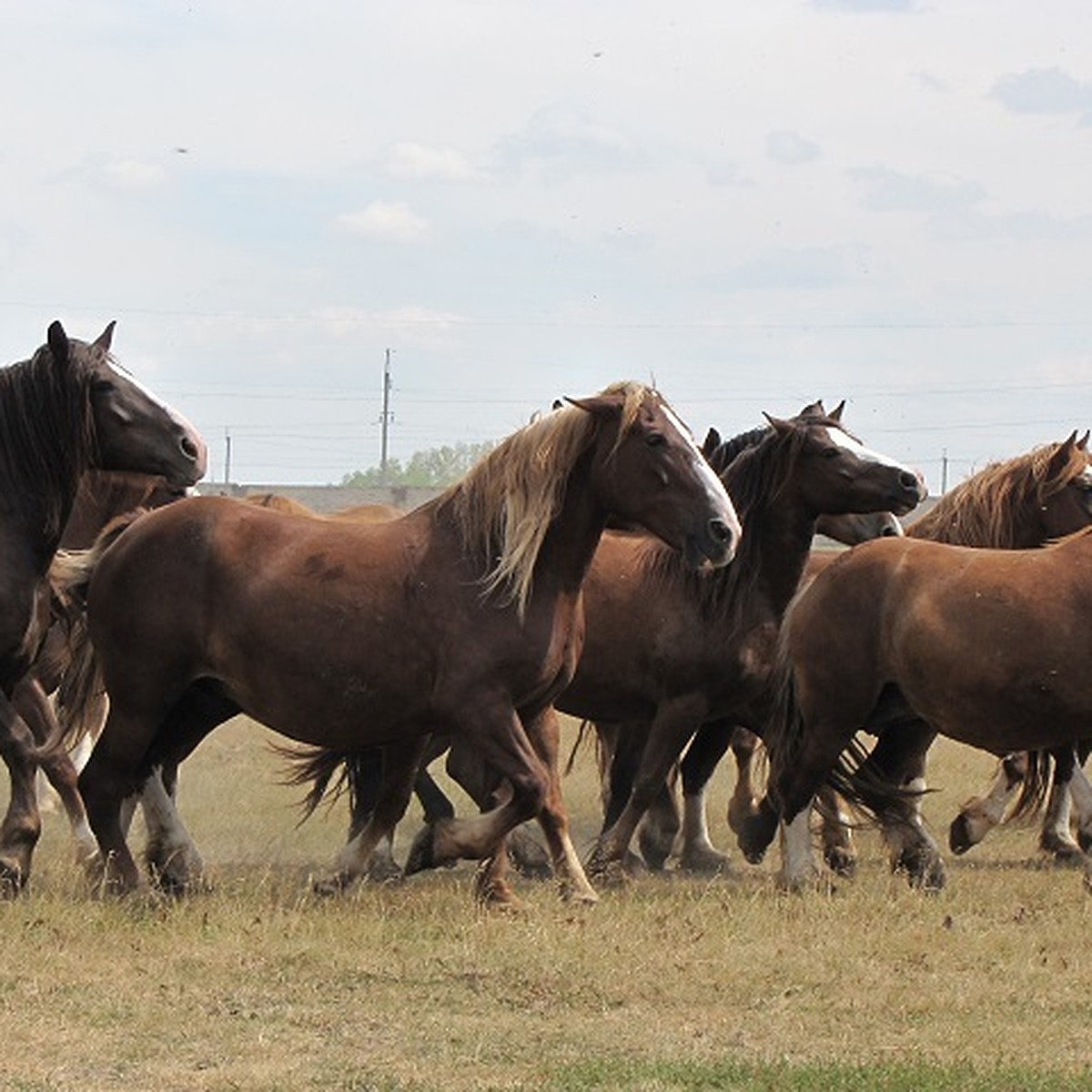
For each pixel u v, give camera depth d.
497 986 12.27
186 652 14.99
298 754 17.47
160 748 15.68
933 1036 11.35
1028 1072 10.39
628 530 16.23
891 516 19.72
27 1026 11.07
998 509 19.09
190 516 15.05
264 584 14.71
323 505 53.53
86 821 16.09
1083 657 15.34
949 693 15.65
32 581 14.89
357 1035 11.12
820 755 16.34
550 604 14.70
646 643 17.09
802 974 12.76
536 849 17.78
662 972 12.75
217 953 12.93
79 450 14.96
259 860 18.36
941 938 13.98
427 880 17.33
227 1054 10.67
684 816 18.92
